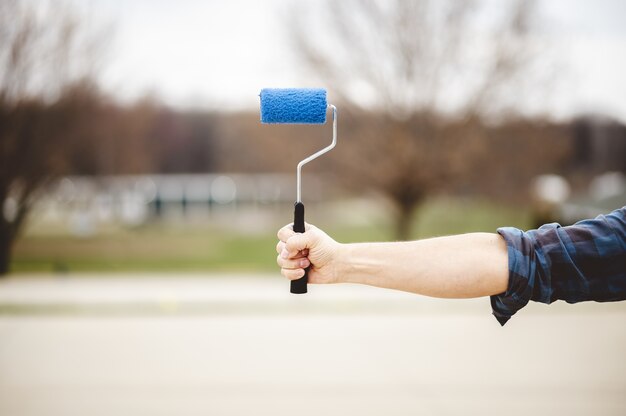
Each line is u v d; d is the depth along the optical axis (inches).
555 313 327.0
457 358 238.1
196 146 1487.5
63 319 314.8
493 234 67.2
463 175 475.5
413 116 458.9
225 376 216.4
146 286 393.7
